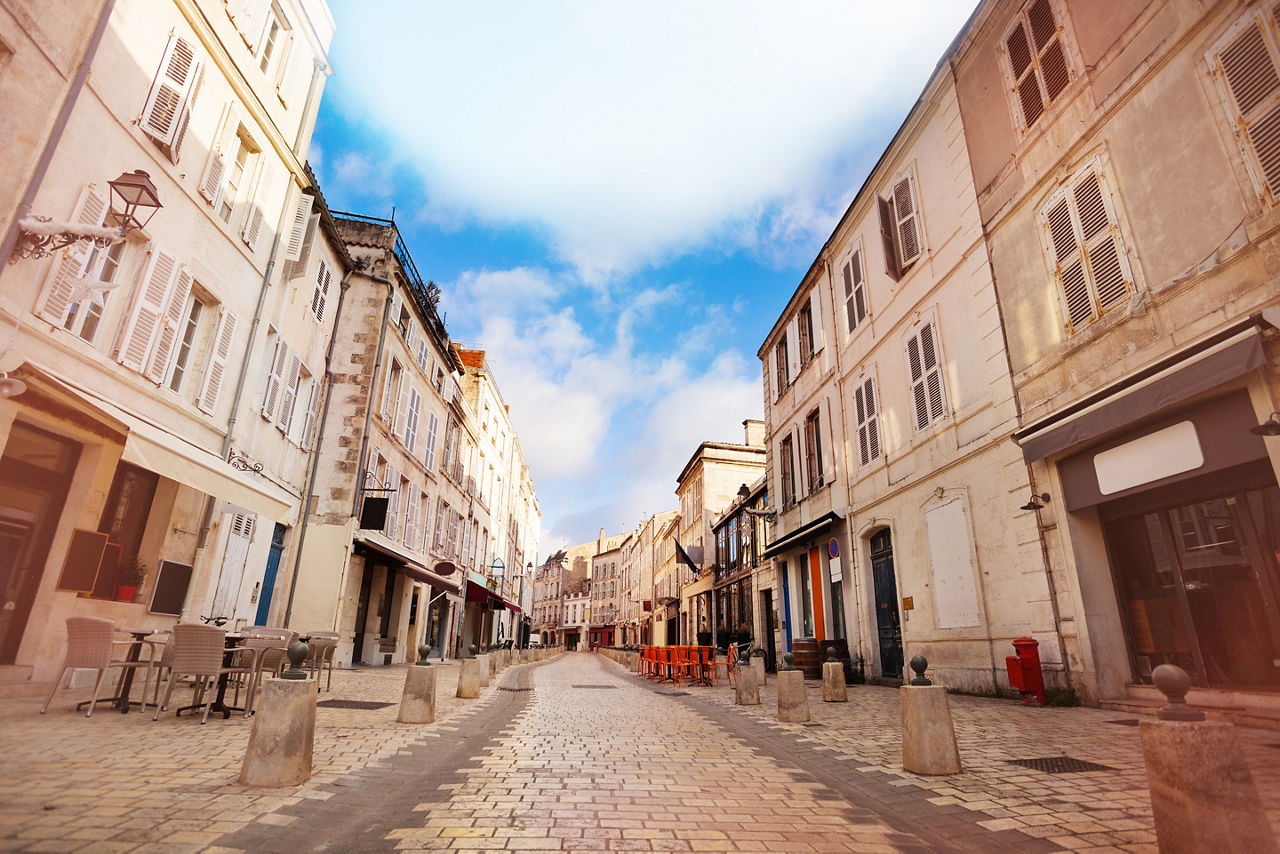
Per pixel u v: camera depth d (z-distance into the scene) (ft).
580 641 287.07
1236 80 21.71
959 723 23.00
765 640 73.05
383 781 14.97
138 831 9.92
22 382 21.26
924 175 42.19
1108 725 21.66
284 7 39.68
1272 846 8.64
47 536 24.76
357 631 58.90
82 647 19.88
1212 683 22.49
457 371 88.99
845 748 19.98
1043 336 30.48
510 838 11.23
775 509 69.56
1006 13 34.35
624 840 11.26
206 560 34.09
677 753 19.72
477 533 106.63
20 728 17.10
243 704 25.08
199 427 33.94
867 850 11.07
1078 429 26.23
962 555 35.60
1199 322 22.47
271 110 39.01
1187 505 23.63
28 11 22.34
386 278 59.21
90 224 25.14
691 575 117.91
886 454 45.55
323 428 52.34
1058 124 30.19
